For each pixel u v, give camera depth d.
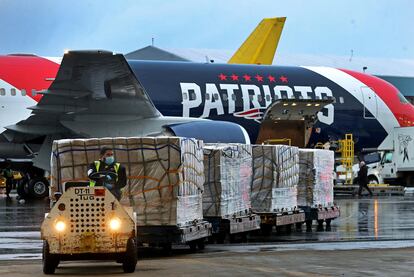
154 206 19.88
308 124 47.44
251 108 45.78
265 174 26.08
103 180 17.73
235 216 23.91
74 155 20.42
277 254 19.73
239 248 21.98
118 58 35.03
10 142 41.69
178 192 19.86
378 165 62.91
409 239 24.56
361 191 51.56
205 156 22.92
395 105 51.22
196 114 44.53
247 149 25.31
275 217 25.81
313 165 28.56
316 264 17.47
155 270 16.72
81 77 36.25
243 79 46.16
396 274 15.88
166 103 43.91
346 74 50.28
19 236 24.73
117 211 16.20
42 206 38.34
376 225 29.86
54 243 16.08
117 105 38.91
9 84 41.22
